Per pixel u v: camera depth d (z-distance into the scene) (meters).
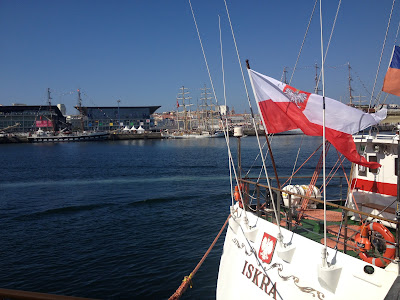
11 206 36.28
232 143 167.00
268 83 8.97
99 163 84.31
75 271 17.77
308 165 67.50
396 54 8.02
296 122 8.49
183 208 33.50
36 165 81.31
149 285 15.92
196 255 19.62
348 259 6.45
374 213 9.54
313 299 6.89
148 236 24.00
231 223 10.54
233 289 9.67
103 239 23.55
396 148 9.02
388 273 5.80
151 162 84.94
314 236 8.88
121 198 39.81
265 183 42.72
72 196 41.91
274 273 8.09
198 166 73.44
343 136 8.05
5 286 16.20
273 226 8.73
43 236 24.70
